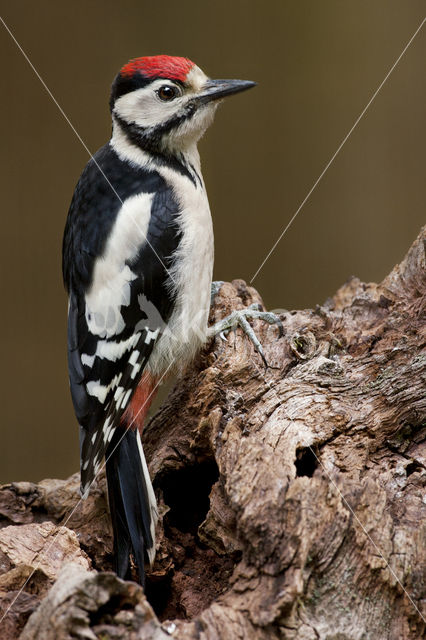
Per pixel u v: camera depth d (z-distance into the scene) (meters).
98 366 6.23
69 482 6.28
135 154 6.90
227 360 6.30
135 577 5.78
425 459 5.55
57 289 13.21
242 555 4.90
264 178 13.04
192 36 13.20
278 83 13.05
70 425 12.85
